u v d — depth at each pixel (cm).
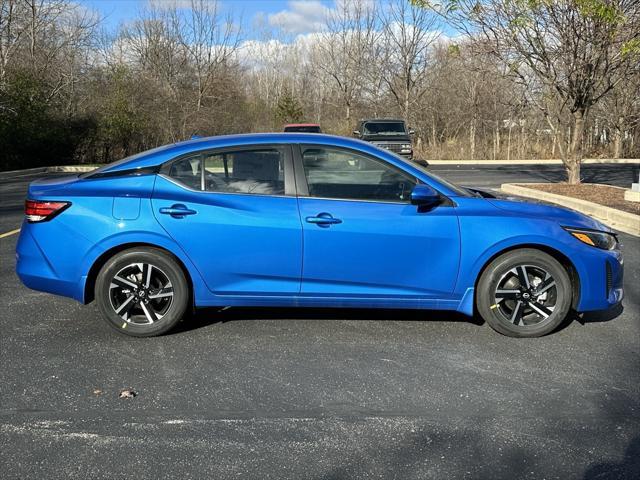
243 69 3750
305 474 282
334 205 449
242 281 454
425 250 448
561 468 288
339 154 459
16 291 587
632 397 363
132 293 454
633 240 840
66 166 2600
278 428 325
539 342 454
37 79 2648
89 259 448
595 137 3269
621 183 1670
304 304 461
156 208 446
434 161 2847
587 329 482
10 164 2473
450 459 295
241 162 458
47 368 404
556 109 1584
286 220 445
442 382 384
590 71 1236
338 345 446
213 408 348
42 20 2912
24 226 468
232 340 457
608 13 1016
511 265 450
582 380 387
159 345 446
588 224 464
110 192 452
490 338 461
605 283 459
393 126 2080
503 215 454
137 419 335
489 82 2856
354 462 292
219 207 446
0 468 286
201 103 3269
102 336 464
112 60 3344
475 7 1195
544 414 342
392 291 455
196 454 299
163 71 3272
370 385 379
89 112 2880
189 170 458
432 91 3169
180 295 455
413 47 3041
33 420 333
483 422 333
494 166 2580
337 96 3628
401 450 303
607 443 311
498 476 281
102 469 286
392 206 451
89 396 363
